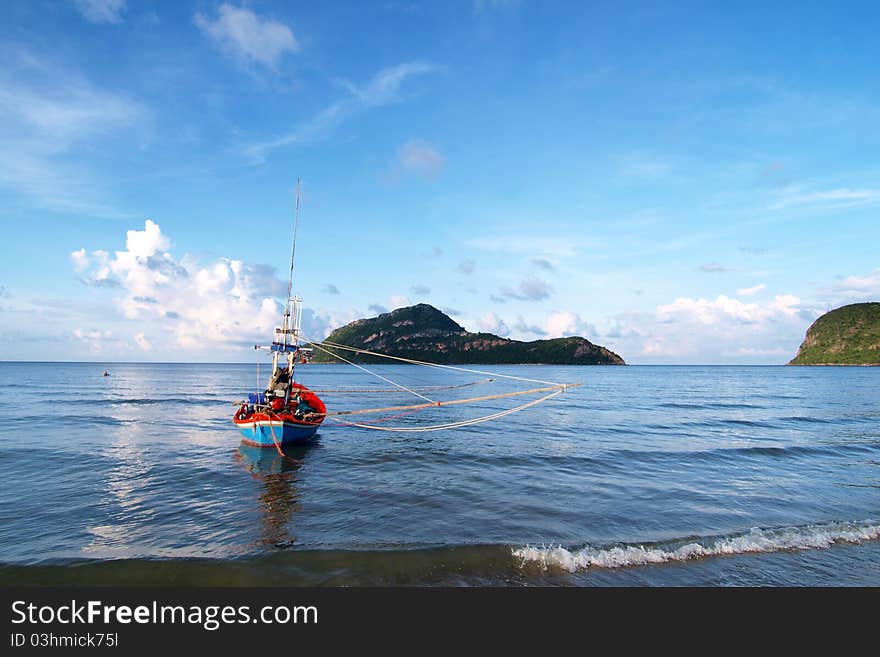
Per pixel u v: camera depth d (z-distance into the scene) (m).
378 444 29.39
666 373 198.50
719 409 52.62
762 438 32.16
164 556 12.41
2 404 52.56
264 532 14.20
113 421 39.53
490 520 15.23
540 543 13.33
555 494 18.23
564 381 113.69
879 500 17.72
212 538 13.74
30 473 21.62
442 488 19.09
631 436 32.94
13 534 14.01
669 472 22.00
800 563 12.10
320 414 28.05
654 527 14.66
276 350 25.50
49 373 154.62
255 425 25.61
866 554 12.62
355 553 12.52
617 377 150.50
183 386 90.06
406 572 11.59
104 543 13.34
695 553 12.56
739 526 14.87
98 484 19.73
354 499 17.59
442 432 34.69
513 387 92.94
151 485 19.62
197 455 25.73
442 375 154.25
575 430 35.91
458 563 11.99
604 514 15.85
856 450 27.75
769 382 116.38
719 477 21.05
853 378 132.25
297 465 23.36
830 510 16.53
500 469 22.56
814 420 42.62
